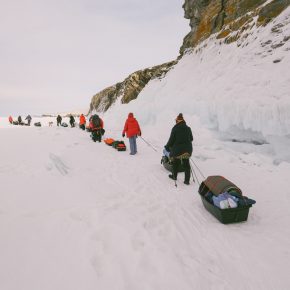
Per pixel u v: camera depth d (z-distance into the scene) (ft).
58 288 8.16
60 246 10.54
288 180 20.72
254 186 20.58
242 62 35.68
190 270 10.21
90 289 8.32
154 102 55.06
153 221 14.35
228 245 12.62
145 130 48.62
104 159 29.32
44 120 151.43
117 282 8.83
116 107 89.35
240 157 27.27
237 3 47.16
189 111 40.01
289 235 13.56
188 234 13.43
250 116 27.37
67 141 41.45
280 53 30.76
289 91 24.90
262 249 12.34
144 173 24.31
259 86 28.89
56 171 21.88
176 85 52.37
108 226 12.59
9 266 8.92
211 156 28.84
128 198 17.37
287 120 23.62
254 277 10.36
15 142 38.91
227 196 14.92
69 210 13.99
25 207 13.82
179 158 20.80
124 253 10.59
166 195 18.83
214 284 9.65
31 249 10.09
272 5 37.27
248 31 40.60
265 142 27.25
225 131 31.50
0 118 166.81
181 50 67.31
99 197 16.78
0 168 21.50
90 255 10.15
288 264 11.23
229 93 32.07
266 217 15.60
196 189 20.36
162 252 11.12
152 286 8.89
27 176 19.60
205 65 47.01
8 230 11.25
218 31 51.42
